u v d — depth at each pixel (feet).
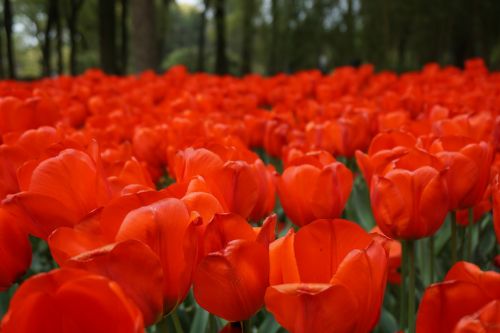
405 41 39.14
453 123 3.38
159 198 1.57
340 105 5.10
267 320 2.62
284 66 44.16
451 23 32.94
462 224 3.10
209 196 1.66
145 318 1.43
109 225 1.53
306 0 41.70
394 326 2.82
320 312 1.38
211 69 49.34
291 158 2.93
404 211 2.09
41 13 35.91
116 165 2.36
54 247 1.47
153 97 7.83
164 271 1.50
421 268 3.40
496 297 1.33
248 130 4.21
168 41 78.64
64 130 3.43
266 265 1.57
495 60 45.09
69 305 1.22
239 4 41.98
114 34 21.97
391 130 2.99
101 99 5.84
